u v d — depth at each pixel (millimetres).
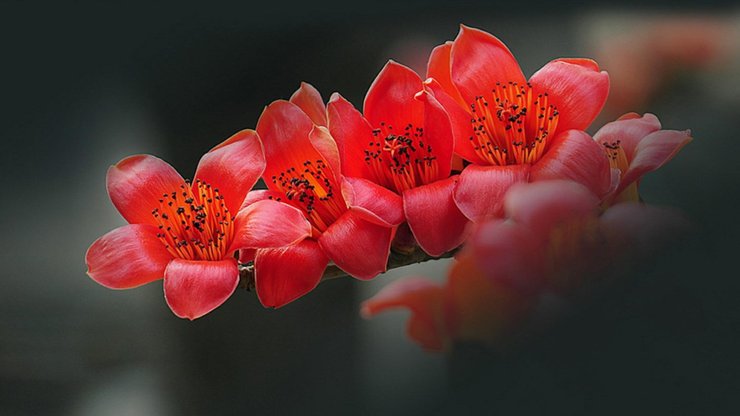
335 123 933
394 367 884
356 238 920
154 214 946
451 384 825
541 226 818
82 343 1716
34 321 1761
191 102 1930
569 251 812
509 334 808
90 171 2010
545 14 1165
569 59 934
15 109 2123
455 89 947
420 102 937
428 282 859
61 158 2004
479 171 909
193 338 1623
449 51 949
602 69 955
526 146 916
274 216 924
